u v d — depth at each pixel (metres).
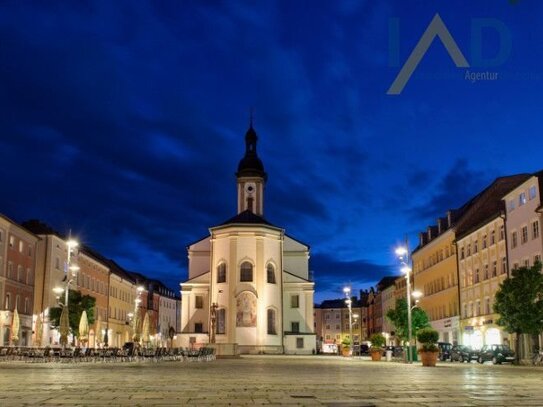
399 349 57.06
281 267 75.88
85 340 65.88
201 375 23.64
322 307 189.88
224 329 73.19
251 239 74.56
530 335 46.75
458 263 69.75
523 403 12.18
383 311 134.38
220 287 74.31
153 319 137.75
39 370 27.72
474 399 13.12
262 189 94.50
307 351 76.56
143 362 42.91
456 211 75.62
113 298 103.62
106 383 18.25
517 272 41.31
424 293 84.75
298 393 14.84
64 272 76.44
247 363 41.38
